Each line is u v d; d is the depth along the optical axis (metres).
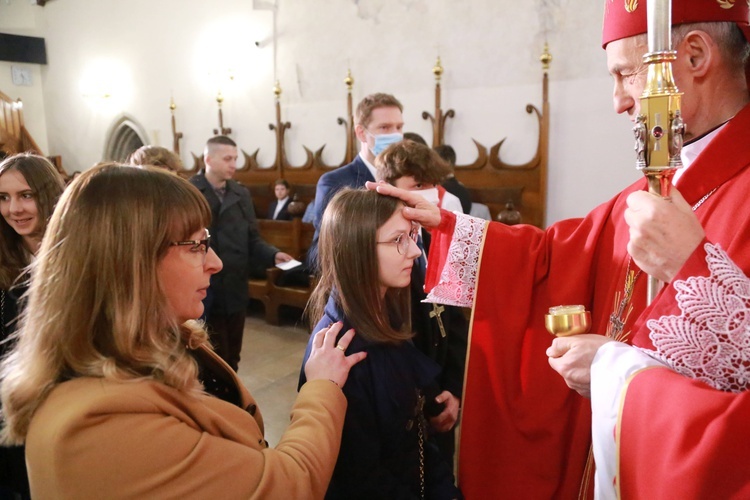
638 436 0.74
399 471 1.15
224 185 3.11
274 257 3.09
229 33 6.62
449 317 1.57
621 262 1.10
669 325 0.78
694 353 0.76
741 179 0.91
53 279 0.74
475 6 4.80
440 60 5.07
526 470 1.21
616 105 1.00
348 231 1.14
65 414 0.66
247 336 4.62
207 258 0.86
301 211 5.13
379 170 1.77
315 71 5.95
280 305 4.89
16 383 0.74
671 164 0.76
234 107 6.77
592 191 4.43
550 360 0.96
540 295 1.28
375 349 1.14
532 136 4.65
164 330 0.79
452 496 1.22
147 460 0.68
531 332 1.25
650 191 0.80
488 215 4.70
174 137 7.43
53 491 0.65
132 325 0.73
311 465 0.85
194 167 7.39
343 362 1.05
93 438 0.66
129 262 0.74
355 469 1.09
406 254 1.14
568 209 4.55
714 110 0.96
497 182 4.85
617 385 0.80
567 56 4.39
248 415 0.90
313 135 6.09
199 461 0.72
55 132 9.44
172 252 0.80
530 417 1.20
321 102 5.96
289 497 0.78
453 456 1.64
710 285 0.74
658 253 0.79
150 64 7.64
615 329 1.05
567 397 1.17
